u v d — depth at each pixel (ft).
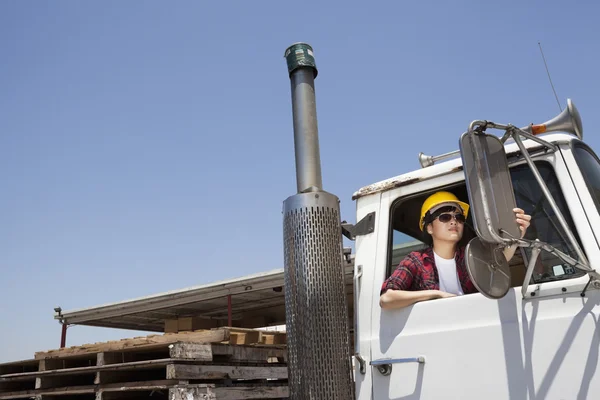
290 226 9.47
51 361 18.98
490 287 7.47
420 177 10.10
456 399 8.43
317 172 9.80
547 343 7.91
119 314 35.27
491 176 7.89
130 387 16.19
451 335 8.73
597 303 7.72
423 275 9.73
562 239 8.41
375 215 10.37
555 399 7.63
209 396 15.79
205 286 31.76
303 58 10.20
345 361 8.89
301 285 9.13
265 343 18.60
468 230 10.16
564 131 9.32
